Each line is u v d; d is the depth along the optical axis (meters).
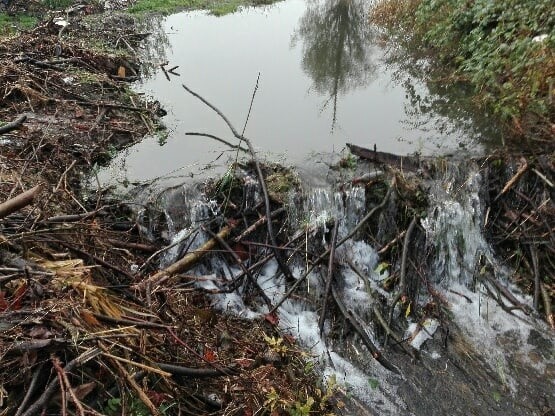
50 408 2.82
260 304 5.06
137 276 4.54
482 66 7.80
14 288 3.25
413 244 5.43
